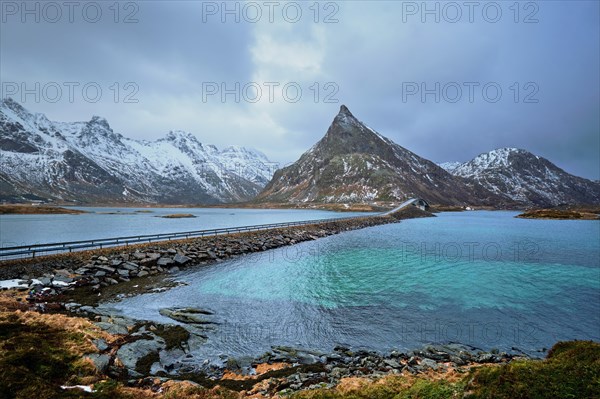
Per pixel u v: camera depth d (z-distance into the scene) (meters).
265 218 146.75
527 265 45.84
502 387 9.82
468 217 179.00
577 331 24.00
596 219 151.50
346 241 71.19
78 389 12.42
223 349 19.80
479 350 20.75
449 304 29.27
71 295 28.38
